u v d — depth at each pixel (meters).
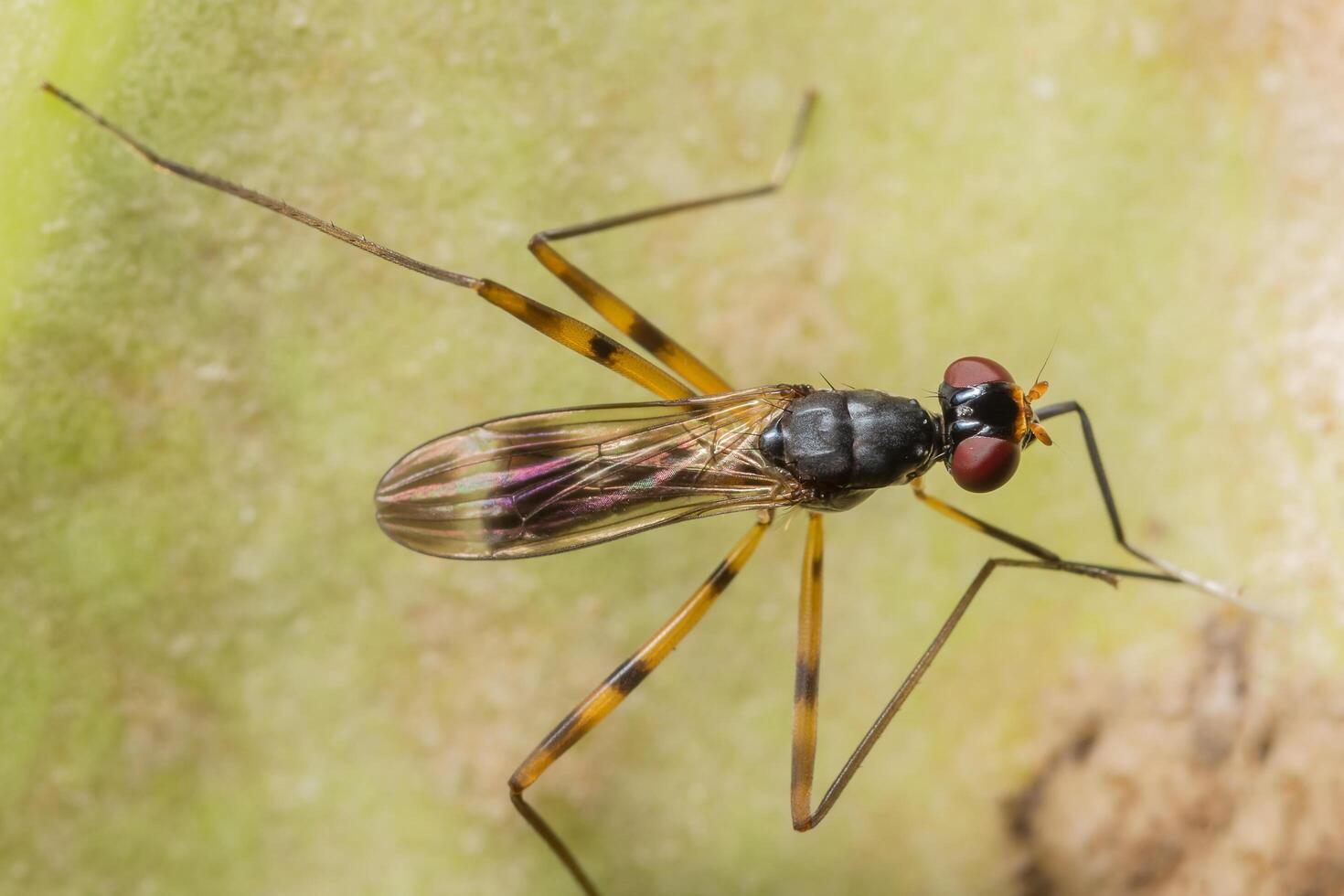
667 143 0.09
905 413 0.09
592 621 0.09
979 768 0.09
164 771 0.09
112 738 0.09
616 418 0.09
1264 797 0.09
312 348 0.09
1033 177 0.09
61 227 0.09
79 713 0.09
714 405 0.09
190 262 0.09
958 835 0.09
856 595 0.09
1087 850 0.09
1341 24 0.09
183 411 0.09
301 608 0.09
